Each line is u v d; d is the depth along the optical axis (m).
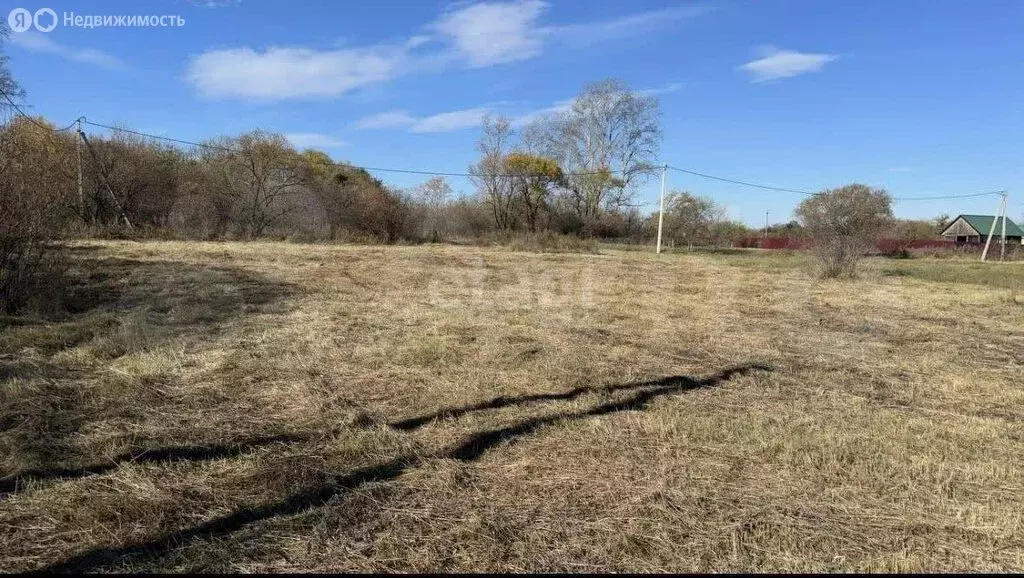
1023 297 13.71
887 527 2.95
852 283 16.02
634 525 2.90
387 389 5.04
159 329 6.73
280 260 15.95
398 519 2.93
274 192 27.50
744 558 2.64
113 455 3.51
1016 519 3.02
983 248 37.03
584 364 6.09
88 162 22.45
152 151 25.34
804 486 3.37
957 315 10.63
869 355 7.09
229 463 3.48
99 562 2.51
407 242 28.52
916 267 24.36
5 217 7.19
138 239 21.45
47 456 3.45
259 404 4.54
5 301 7.18
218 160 27.16
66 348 5.78
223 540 2.70
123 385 4.75
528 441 3.97
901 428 4.36
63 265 8.14
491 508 3.05
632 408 4.73
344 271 14.15
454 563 2.58
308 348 6.28
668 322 9.01
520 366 5.92
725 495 3.24
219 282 10.97
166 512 2.91
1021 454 3.95
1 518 2.79
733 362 6.51
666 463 3.64
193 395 4.66
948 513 3.10
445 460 3.59
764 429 4.25
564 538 2.79
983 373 6.32
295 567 2.52
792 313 10.40
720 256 29.92
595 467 3.57
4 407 4.06
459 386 5.15
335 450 3.71
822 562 2.62
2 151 7.71
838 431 4.26
